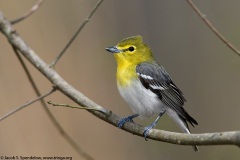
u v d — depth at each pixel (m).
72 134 14.09
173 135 7.93
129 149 14.55
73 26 15.71
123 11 17.66
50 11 15.48
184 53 17.73
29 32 14.95
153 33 18.00
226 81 16.67
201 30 17.78
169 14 18.19
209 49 17.39
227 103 16.38
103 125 14.56
